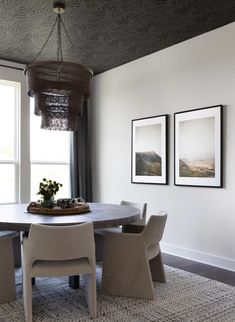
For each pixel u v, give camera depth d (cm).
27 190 509
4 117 509
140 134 482
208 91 392
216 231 381
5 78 493
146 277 272
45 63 247
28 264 228
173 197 434
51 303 265
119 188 520
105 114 551
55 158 555
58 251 223
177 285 305
